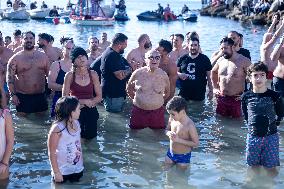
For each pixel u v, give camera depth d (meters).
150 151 7.70
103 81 10.10
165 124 9.13
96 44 11.96
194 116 9.85
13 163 7.02
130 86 8.92
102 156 7.42
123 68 9.99
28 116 9.69
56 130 6.07
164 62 9.48
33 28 34.94
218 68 9.78
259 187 6.21
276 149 6.78
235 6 50.03
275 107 6.69
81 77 8.02
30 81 9.62
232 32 10.21
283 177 6.55
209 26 38.72
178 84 12.05
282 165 6.99
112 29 35.47
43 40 11.49
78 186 6.18
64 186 6.17
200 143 8.11
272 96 6.67
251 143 6.81
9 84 9.52
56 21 39.25
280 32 10.66
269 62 10.92
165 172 6.76
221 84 9.68
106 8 45.16
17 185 6.18
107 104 10.18
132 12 65.38
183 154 6.96
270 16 38.78
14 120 9.36
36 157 7.31
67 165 6.21
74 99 6.17
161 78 8.75
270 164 6.79
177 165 7.00
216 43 24.80
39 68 9.70
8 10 44.28
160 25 39.78
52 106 9.47
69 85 8.00
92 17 39.38
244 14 44.88
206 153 7.60
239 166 7.01
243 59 9.36
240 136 8.54
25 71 9.57
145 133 8.71
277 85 9.66
